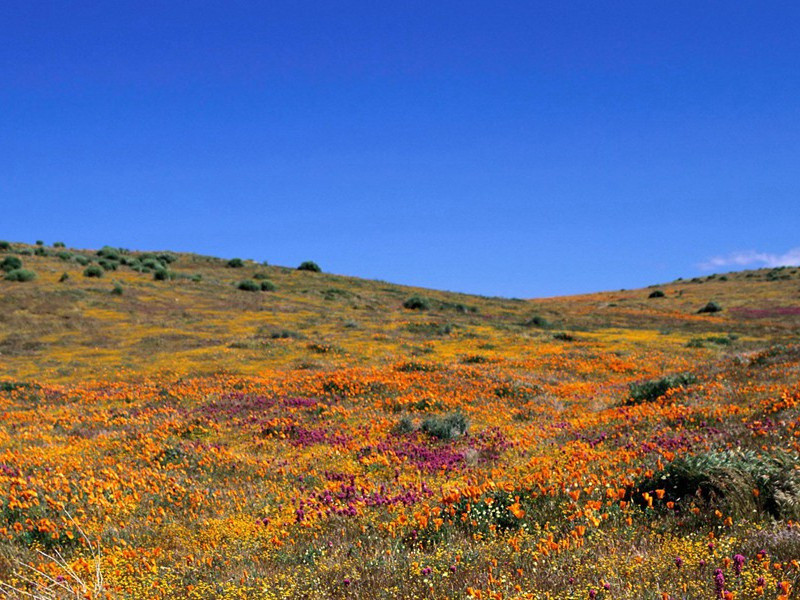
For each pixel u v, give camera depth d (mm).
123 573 7039
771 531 5598
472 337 46688
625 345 41250
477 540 6641
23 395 25703
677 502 6895
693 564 4926
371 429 16234
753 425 10562
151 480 11734
